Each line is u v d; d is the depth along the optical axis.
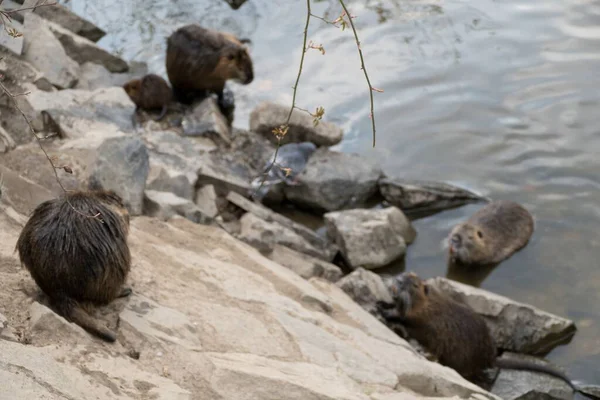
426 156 16.81
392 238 14.66
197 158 15.07
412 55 19.52
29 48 16.14
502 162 16.56
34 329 7.44
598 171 16.12
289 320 9.33
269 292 10.18
